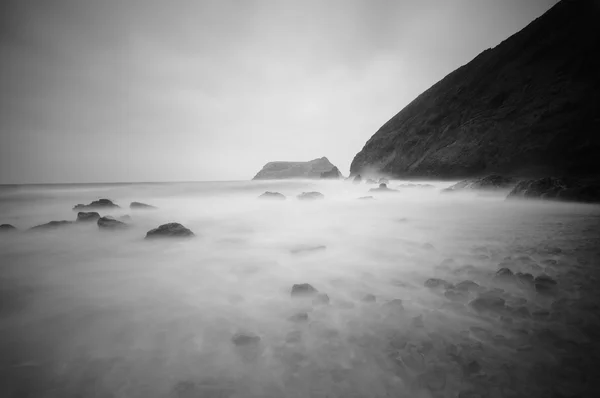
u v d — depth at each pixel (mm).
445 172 30719
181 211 15859
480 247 6285
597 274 4344
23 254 6711
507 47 33719
